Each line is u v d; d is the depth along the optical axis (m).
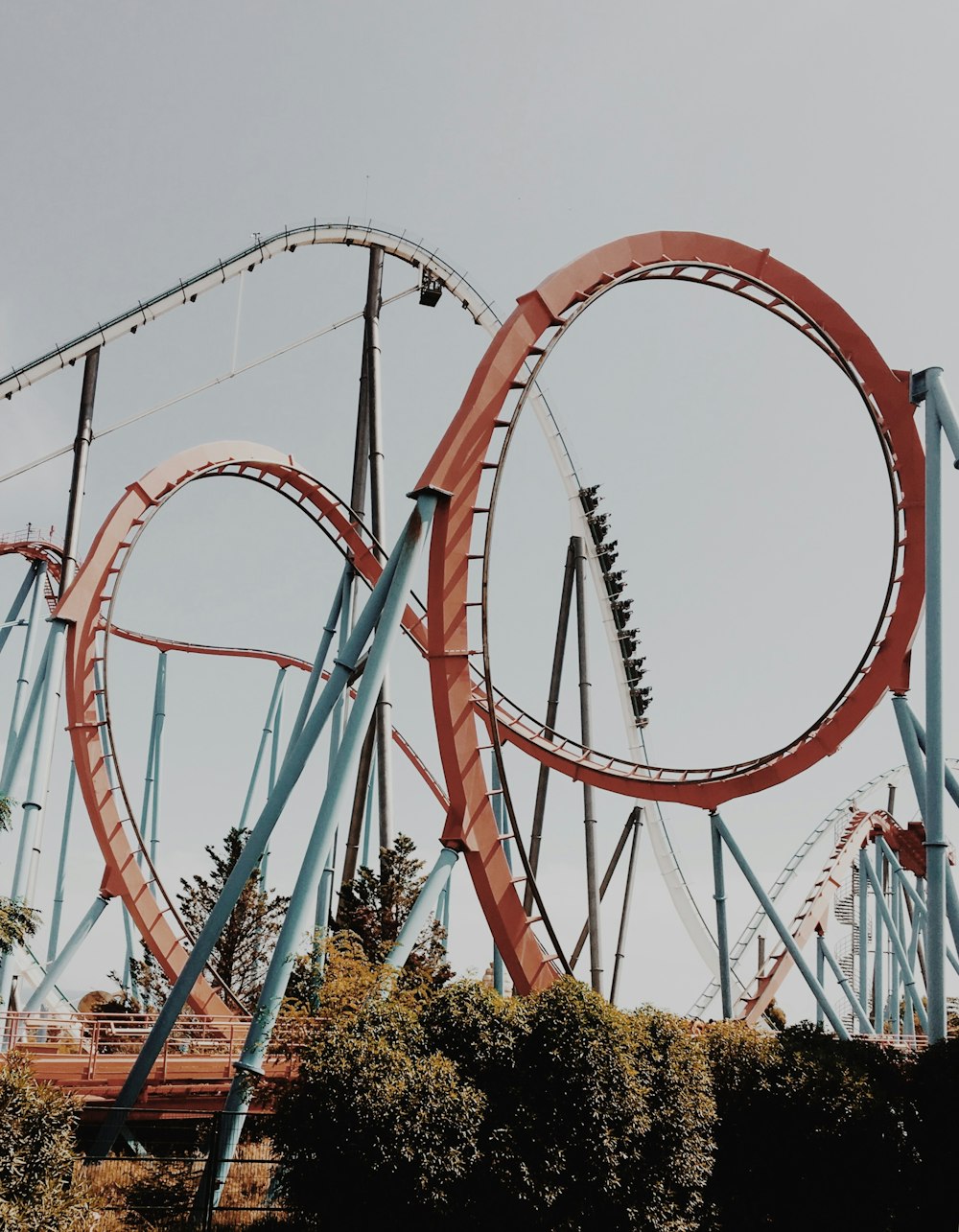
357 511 38.69
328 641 33.69
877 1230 18.88
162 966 30.72
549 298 24.58
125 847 30.83
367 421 38.50
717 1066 19.81
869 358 28.83
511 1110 15.20
